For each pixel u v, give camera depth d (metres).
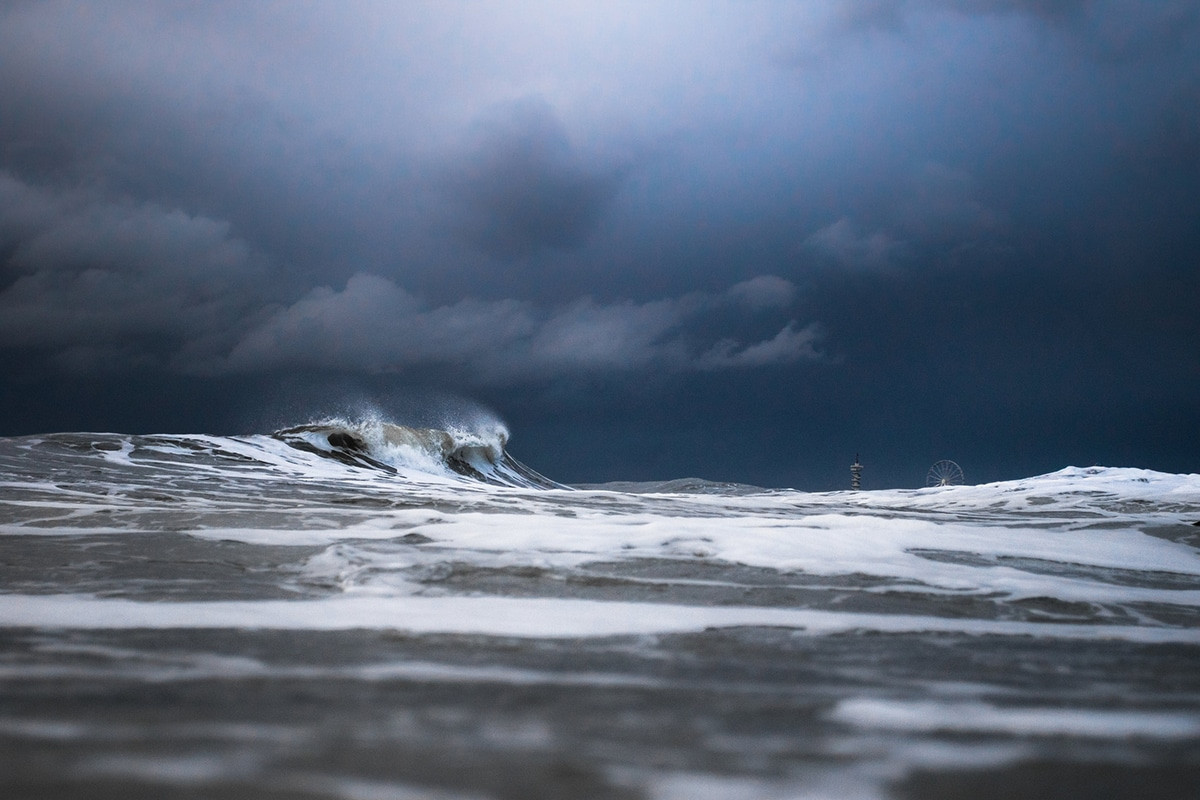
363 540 8.91
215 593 6.59
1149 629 6.38
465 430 39.00
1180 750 2.95
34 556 8.09
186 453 23.55
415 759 2.54
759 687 3.90
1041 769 2.68
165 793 2.14
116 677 3.83
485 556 7.99
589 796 2.26
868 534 9.87
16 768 2.33
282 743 2.67
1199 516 16.62
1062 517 18.45
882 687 3.99
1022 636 5.84
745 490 53.59
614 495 24.41
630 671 4.25
